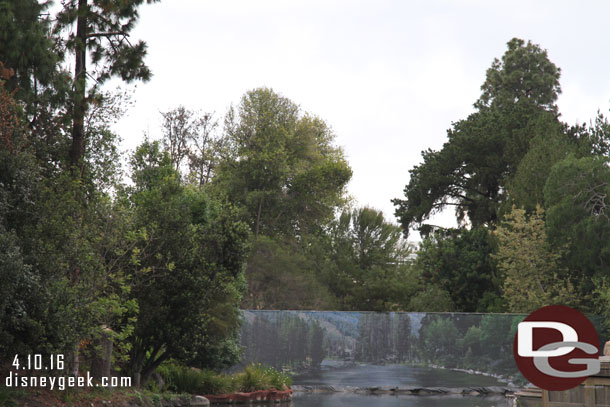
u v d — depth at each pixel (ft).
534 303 132.26
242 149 188.85
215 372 98.68
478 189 199.11
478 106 243.40
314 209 191.42
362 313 120.88
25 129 60.95
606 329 116.47
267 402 89.86
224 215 77.46
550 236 137.18
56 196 62.34
